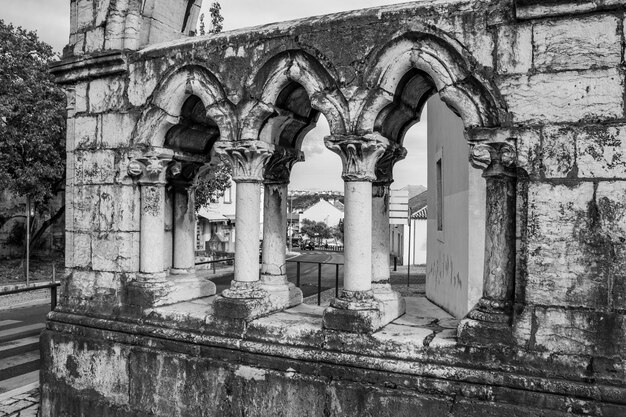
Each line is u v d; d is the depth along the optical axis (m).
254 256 6.00
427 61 5.00
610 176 4.34
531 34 4.61
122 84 6.62
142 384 6.18
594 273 4.37
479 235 7.19
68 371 6.73
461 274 7.66
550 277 4.50
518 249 4.66
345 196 5.46
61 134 22.23
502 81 4.70
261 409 5.45
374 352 5.03
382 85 5.17
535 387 4.40
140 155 6.41
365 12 5.27
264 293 6.04
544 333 4.50
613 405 4.18
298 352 5.29
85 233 6.86
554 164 4.50
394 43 5.12
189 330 5.99
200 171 7.47
